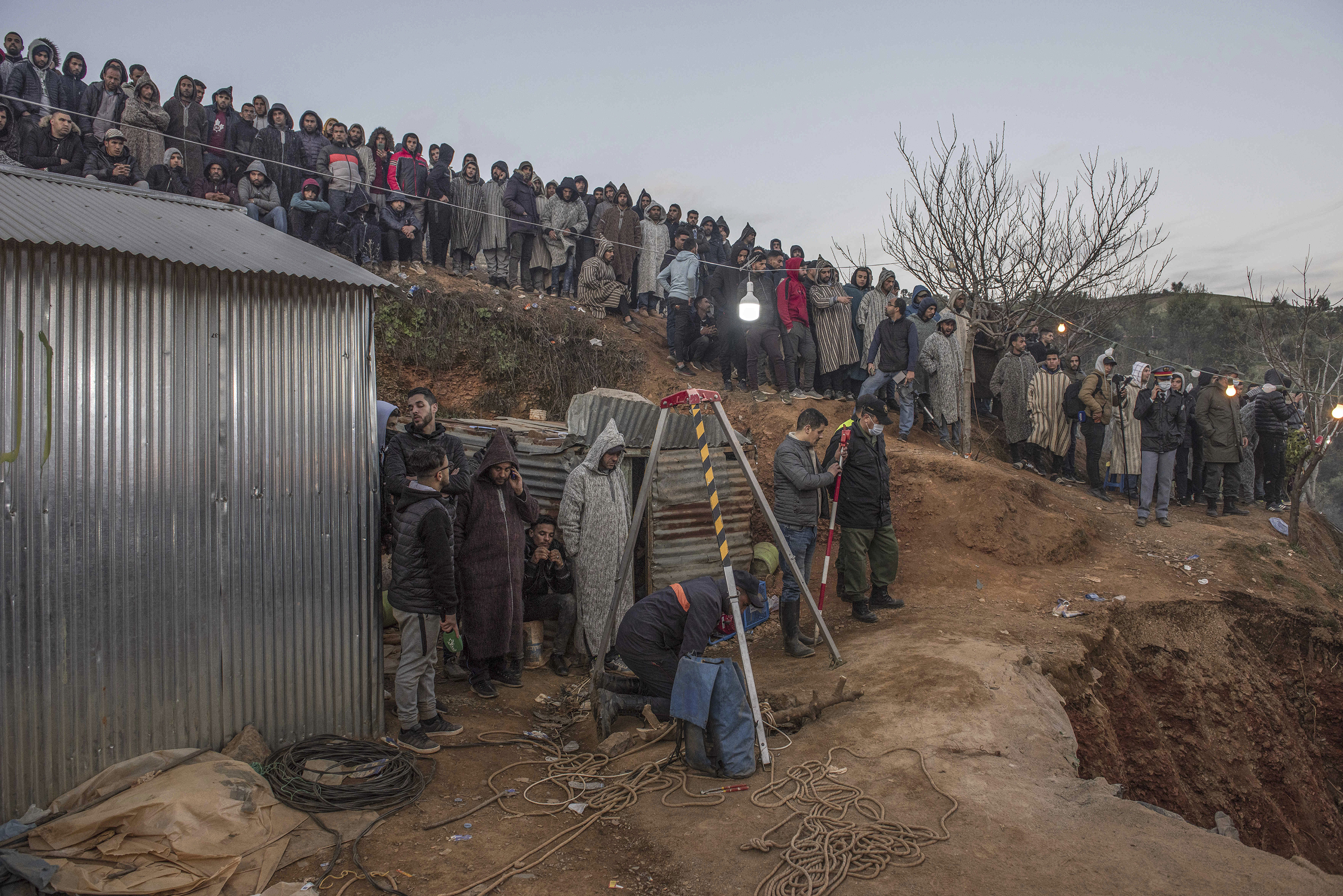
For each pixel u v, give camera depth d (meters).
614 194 12.33
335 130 9.39
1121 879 3.31
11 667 3.59
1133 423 11.32
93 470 3.82
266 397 4.37
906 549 8.55
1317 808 7.61
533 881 3.46
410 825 3.90
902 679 5.46
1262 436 12.68
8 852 3.24
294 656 4.47
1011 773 4.33
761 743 4.50
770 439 10.12
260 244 4.64
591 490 6.35
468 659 5.70
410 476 4.64
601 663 5.40
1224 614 8.22
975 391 13.00
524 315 10.49
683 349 11.48
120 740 3.89
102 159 7.46
